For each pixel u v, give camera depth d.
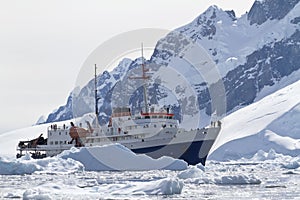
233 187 104.19
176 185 90.50
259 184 110.38
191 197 86.56
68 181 119.12
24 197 81.38
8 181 124.81
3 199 84.00
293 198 85.50
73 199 82.50
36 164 156.88
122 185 97.25
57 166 157.88
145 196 87.12
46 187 96.81
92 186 104.19
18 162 154.38
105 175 141.25
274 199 84.06
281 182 117.25
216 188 101.56
